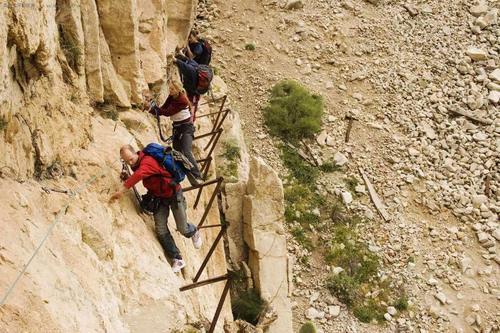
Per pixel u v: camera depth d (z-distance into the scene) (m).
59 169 7.42
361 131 22.88
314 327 17.02
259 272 16.81
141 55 12.53
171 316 7.14
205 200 13.02
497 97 24.31
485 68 25.52
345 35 25.47
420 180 21.88
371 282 19.02
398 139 22.81
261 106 22.67
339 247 19.53
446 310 18.64
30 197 6.39
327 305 18.12
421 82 24.67
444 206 21.33
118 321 6.44
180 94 10.37
